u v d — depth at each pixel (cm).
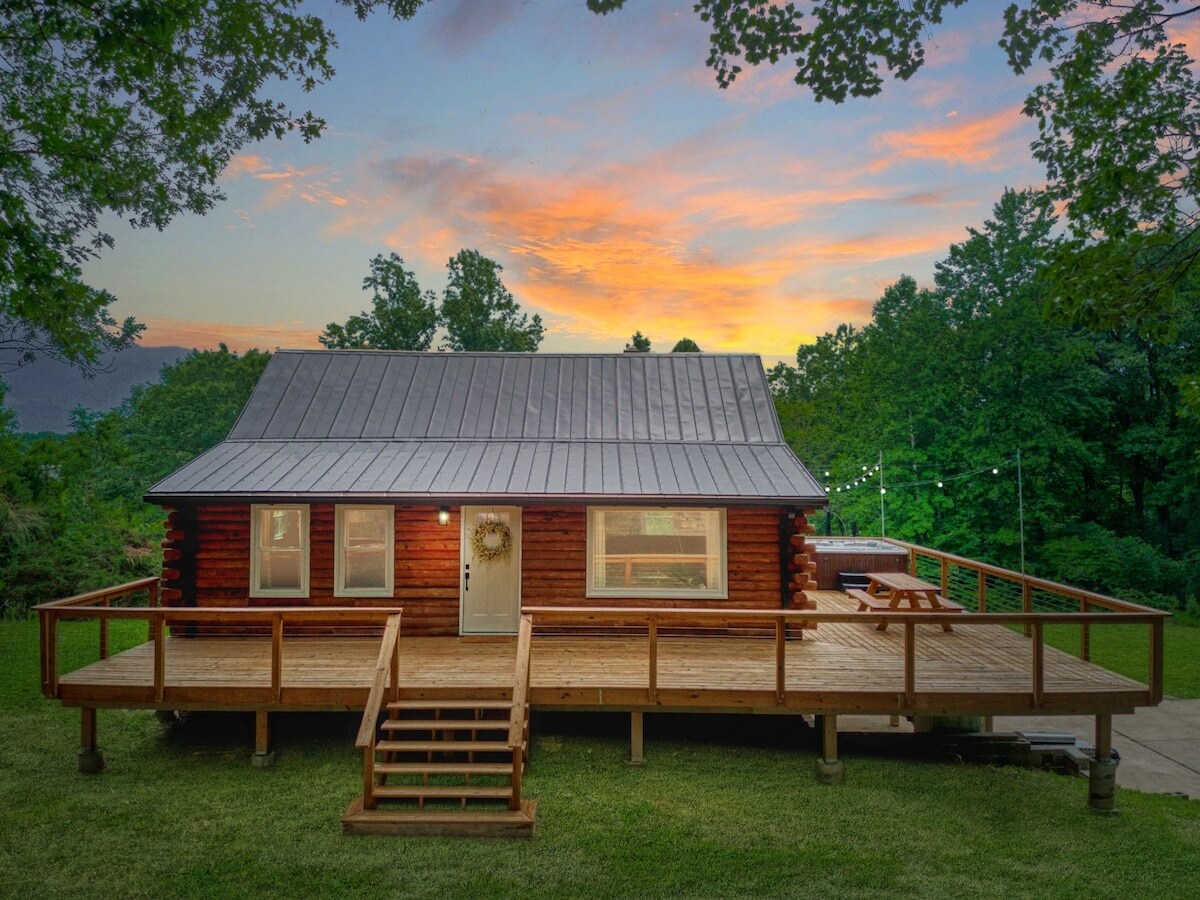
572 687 1053
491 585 1383
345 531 1380
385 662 970
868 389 3519
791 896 744
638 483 1366
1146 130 948
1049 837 895
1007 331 2925
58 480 2716
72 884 746
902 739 1165
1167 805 1047
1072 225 1032
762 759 1095
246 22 938
